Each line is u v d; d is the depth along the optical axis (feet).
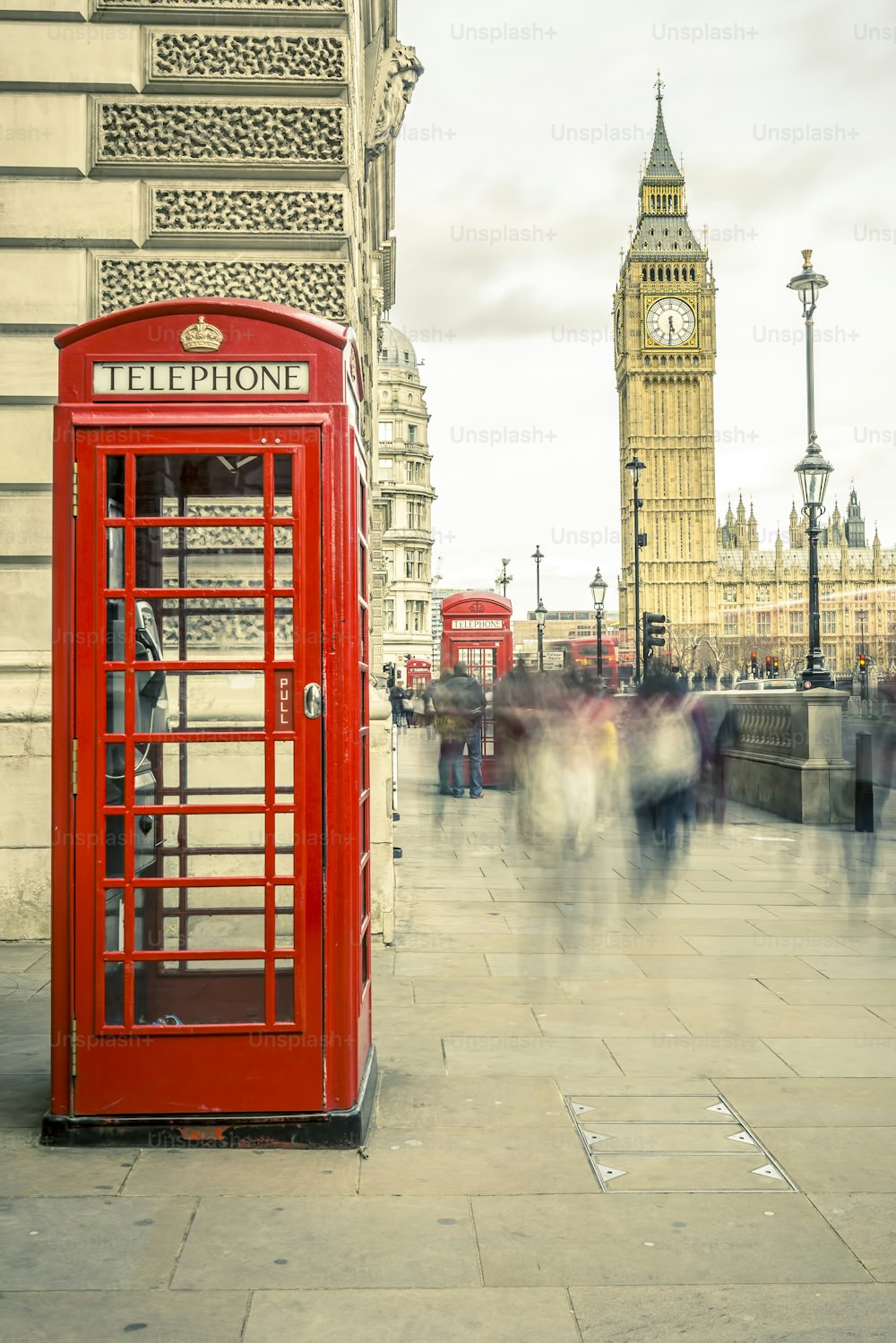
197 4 25.94
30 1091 15.43
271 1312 9.90
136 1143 13.55
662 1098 15.34
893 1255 10.98
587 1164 13.14
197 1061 13.61
